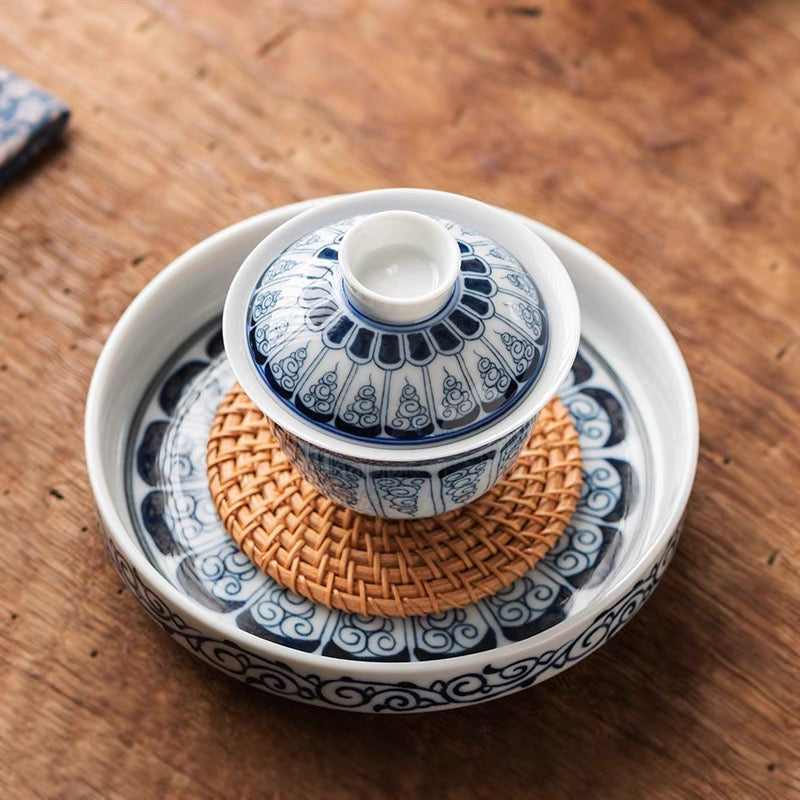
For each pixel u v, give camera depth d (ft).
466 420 2.09
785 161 3.37
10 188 3.22
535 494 2.53
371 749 2.39
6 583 2.58
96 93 3.43
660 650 2.53
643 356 2.71
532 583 2.47
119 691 2.45
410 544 2.44
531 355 2.15
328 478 2.21
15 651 2.49
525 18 3.67
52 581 2.59
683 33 3.65
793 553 2.69
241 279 2.28
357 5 3.68
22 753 2.36
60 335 2.97
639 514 2.57
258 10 3.65
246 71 3.50
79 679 2.46
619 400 2.73
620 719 2.44
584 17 3.68
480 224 2.37
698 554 2.67
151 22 3.59
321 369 2.09
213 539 2.52
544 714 2.44
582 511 2.57
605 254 3.17
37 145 3.26
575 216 3.24
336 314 2.10
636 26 3.66
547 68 3.56
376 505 2.26
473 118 3.44
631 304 2.71
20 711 2.41
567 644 2.23
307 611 2.41
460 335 2.09
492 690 2.23
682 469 2.41
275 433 2.26
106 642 2.51
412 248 2.15
